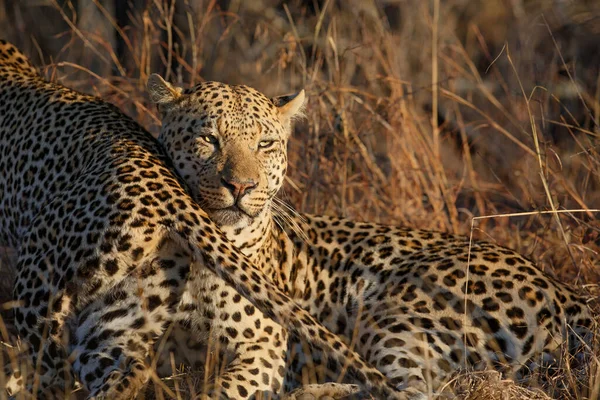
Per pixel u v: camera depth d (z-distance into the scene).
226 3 17.30
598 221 11.29
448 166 14.92
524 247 12.11
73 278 7.85
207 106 8.67
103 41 14.02
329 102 13.54
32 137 9.56
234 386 8.05
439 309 9.03
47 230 8.19
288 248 9.57
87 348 7.90
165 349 8.41
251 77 16.20
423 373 8.70
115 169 8.17
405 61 16.12
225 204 8.41
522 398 8.00
